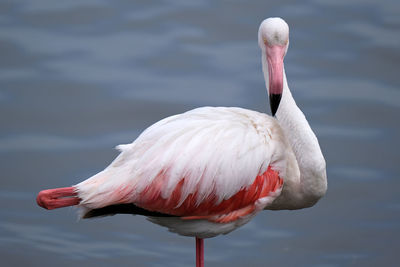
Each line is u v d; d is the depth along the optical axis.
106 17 15.40
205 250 10.02
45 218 10.41
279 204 8.30
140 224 10.55
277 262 9.73
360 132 12.31
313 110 12.76
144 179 7.22
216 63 14.01
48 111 12.70
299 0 15.98
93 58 14.09
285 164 7.85
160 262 9.66
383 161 11.67
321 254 9.90
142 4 15.90
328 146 11.98
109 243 10.02
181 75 13.67
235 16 15.40
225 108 7.96
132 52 14.32
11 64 13.76
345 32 14.79
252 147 7.54
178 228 7.93
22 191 10.84
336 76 13.63
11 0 15.91
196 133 7.41
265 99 12.95
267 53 7.86
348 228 10.40
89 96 13.05
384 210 10.71
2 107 12.68
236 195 7.61
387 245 10.03
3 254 9.49
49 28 14.93
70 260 9.50
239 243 10.18
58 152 11.73
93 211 7.35
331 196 11.05
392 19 15.17
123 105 12.88
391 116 12.66
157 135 7.40
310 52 14.25
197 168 7.29
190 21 15.28
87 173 11.27
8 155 11.59
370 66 13.89
